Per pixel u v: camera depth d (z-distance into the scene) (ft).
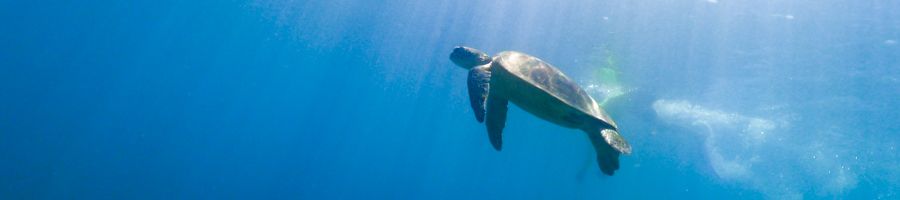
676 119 82.79
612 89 75.97
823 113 68.39
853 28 48.85
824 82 60.08
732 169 103.30
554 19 62.49
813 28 50.47
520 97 15.30
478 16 71.77
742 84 66.13
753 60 58.95
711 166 107.65
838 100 63.52
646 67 65.98
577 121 15.14
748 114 75.92
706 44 57.31
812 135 76.84
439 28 85.61
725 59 59.88
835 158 83.56
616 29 58.75
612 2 53.98
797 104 67.92
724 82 66.54
